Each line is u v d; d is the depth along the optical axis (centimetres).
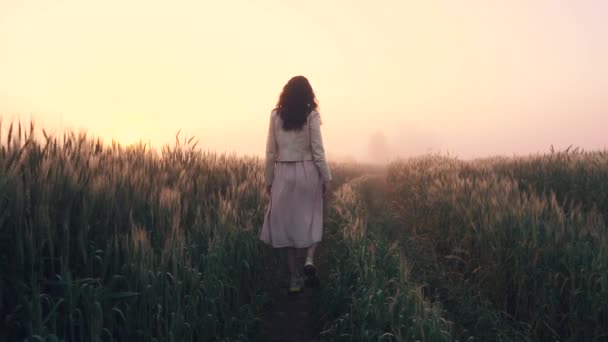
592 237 478
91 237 341
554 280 439
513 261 507
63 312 302
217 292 404
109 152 466
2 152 320
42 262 300
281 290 562
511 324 466
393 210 1188
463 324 455
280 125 527
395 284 414
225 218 470
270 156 536
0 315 285
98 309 289
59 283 292
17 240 286
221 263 426
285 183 524
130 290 328
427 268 612
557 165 1047
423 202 966
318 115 526
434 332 337
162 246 379
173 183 505
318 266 636
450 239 738
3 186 285
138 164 480
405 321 352
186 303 369
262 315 472
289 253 533
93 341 286
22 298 281
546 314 444
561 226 492
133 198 386
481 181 904
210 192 575
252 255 513
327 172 527
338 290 445
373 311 368
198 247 423
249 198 619
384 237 688
